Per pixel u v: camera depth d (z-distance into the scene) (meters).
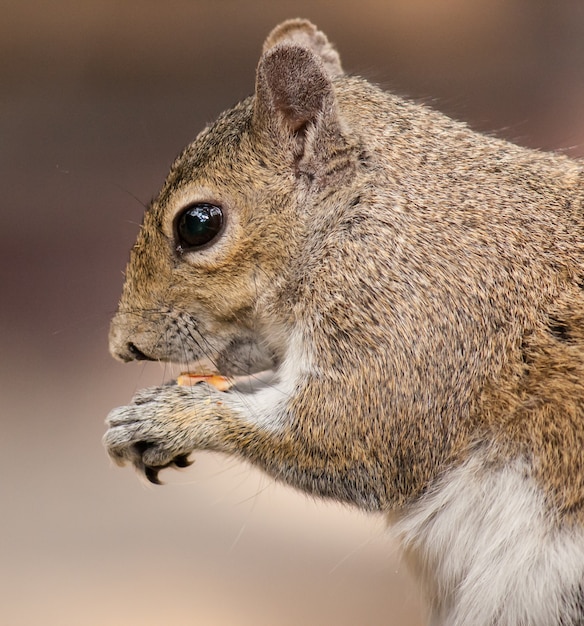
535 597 1.86
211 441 1.88
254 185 1.88
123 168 2.19
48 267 2.12
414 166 1.88
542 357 1.87
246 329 1.89
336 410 1.87
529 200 1.88
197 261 1.88
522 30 2.19
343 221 1.88
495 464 1.87
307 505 2.00
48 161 2.19
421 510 1.87
